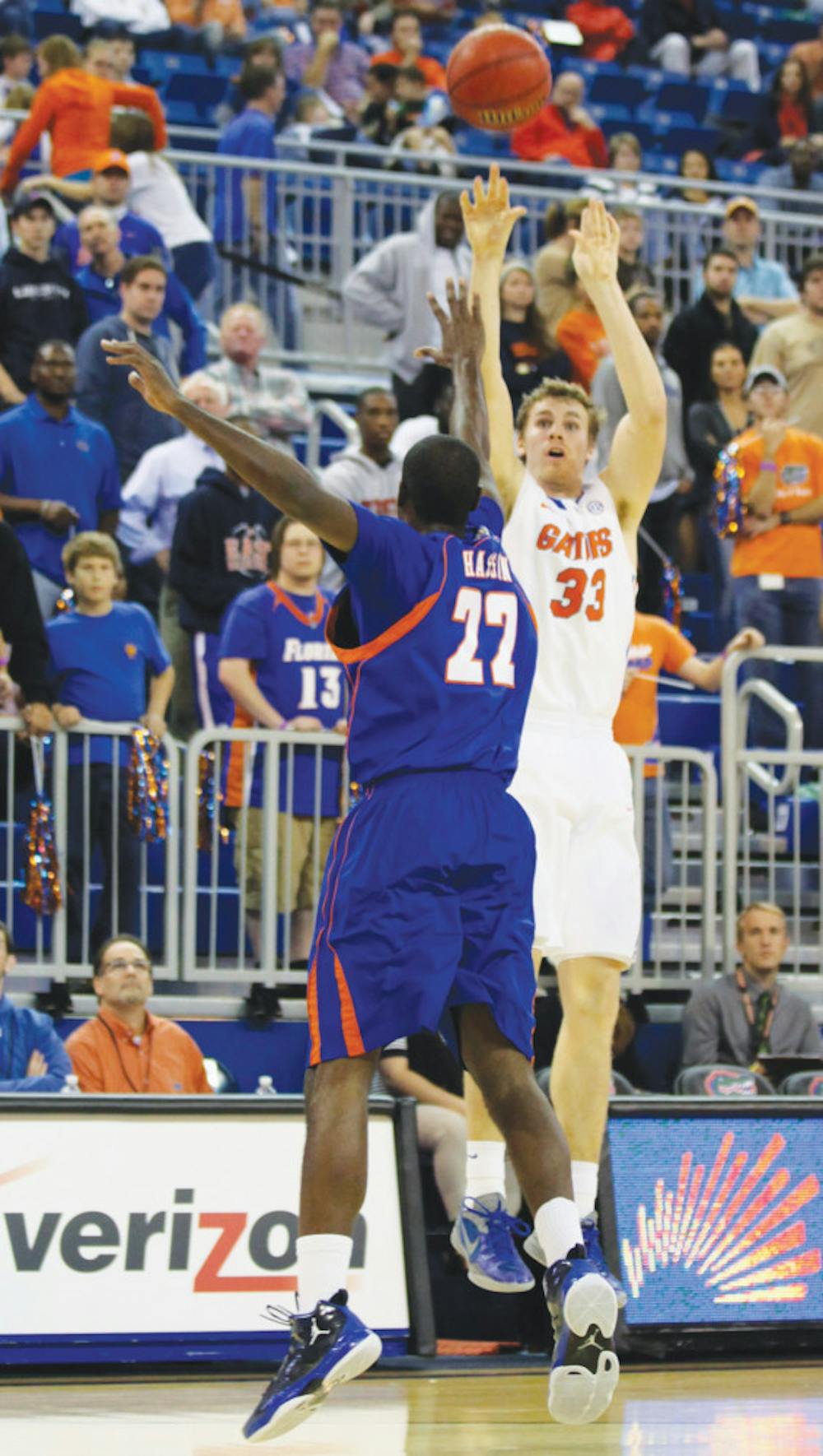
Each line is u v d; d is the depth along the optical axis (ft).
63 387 80.02
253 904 67.36
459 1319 59.98
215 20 128.88
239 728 69.67
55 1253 48.88
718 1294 52.85
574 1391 31.01
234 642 69.77
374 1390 45.93
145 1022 59.98
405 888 32.27
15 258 87.51
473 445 36.88
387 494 83.25
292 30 127.65
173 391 31.32
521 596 34.45
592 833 43.01
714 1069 63.00
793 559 84.79
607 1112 47.96
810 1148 55.01
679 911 74.64
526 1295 55.62
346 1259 31.63
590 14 144.66
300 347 102.94
